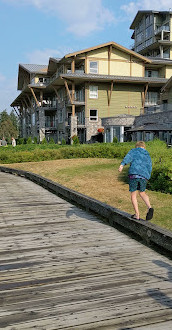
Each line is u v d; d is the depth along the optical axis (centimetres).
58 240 589
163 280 405
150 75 4550
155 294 366
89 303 346
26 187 1332
